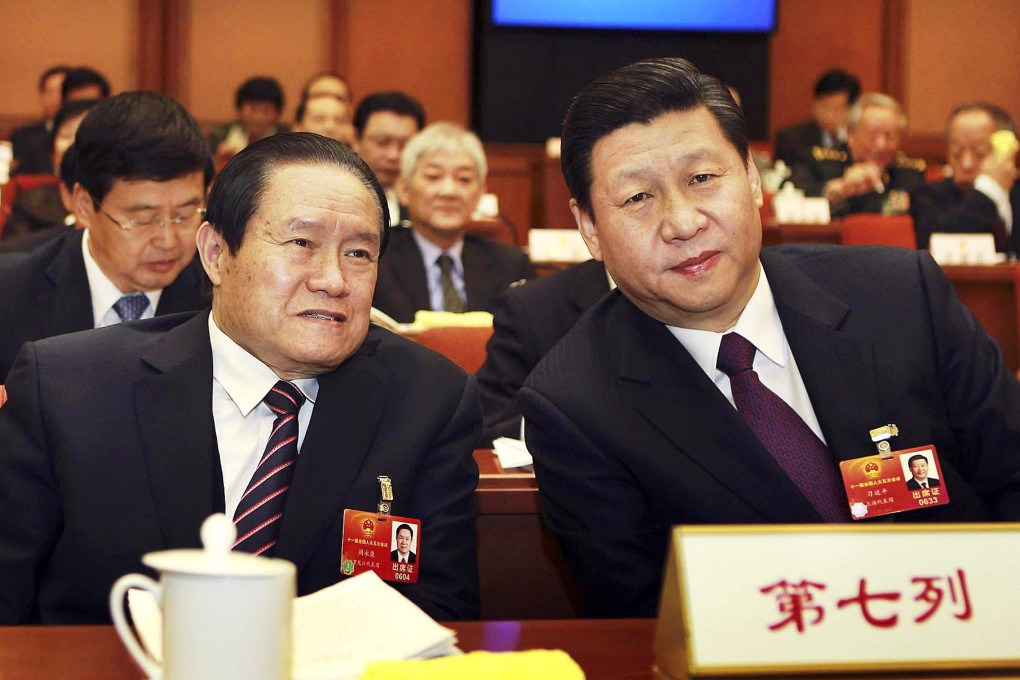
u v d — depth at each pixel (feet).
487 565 6.17
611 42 28.96
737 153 5.27
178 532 4.92
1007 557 3.40
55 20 28.04
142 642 3.69
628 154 5.15
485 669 3.24
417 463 5.29
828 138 25.38
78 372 5.21
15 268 8.21
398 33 29.25
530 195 27.61
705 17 28.84
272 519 4.99
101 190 7.69
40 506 5.05
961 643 3.29
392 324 9.41
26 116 28.04
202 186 7.95
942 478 5.34
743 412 5.49
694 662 3.19
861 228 18.10
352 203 5.07
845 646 3.26
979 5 30.25
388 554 5.02
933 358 5.64
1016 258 19.34
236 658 2.90
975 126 19.86
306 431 5.26
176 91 28.48
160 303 8.23
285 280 4.98
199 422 5.13
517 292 9.48
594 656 3.72
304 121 21.45
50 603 4.96
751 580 3.29
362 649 3.51
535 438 5.64
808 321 5.61
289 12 28.81
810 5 30.19
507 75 28.84
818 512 5.29
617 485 5.44
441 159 14.01
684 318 5.50
